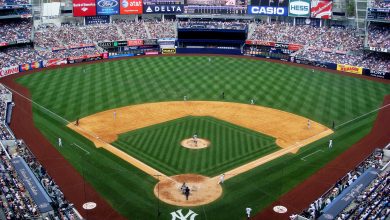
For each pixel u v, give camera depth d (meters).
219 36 108.62
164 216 36.06
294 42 103.00
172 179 42.38
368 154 48.88
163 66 92.75
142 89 74.62
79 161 46.41
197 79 81.56
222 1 112.31
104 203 38.16
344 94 73.12
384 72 84.31
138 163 46.00
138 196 39.25
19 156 44.12
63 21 111.69
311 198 39.28
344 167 45.69
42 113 61.94
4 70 83.81
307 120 60.16
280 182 42.12
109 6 109.44
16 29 97.44
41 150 49.25
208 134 54.34
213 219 35.69
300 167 45.56
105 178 42.62
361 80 83.00
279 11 108.88
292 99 69.69
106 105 65.81
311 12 105.88
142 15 116.38
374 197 36.19
